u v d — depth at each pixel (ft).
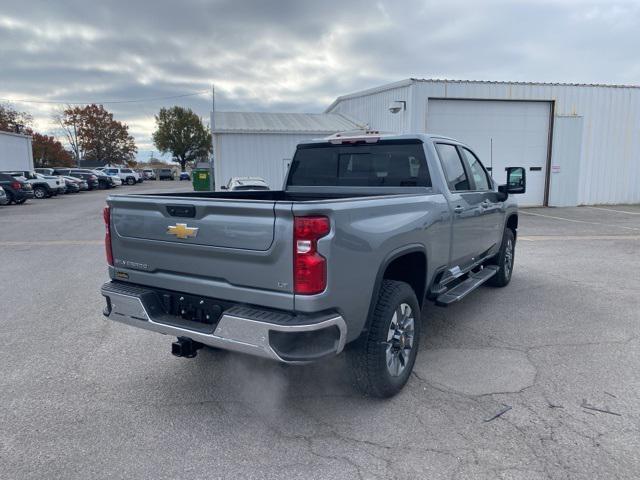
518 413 11.21
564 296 20.99
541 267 26.89
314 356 9.41
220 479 9.02
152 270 11.65
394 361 12.03
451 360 14.25
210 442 10.25
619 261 28.48
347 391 12.47
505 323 17.53
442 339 15.97
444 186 14.53
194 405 11.83
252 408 11.66
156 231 11.27
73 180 113.70
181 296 11.15
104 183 137.69
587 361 14.14
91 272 26.61
